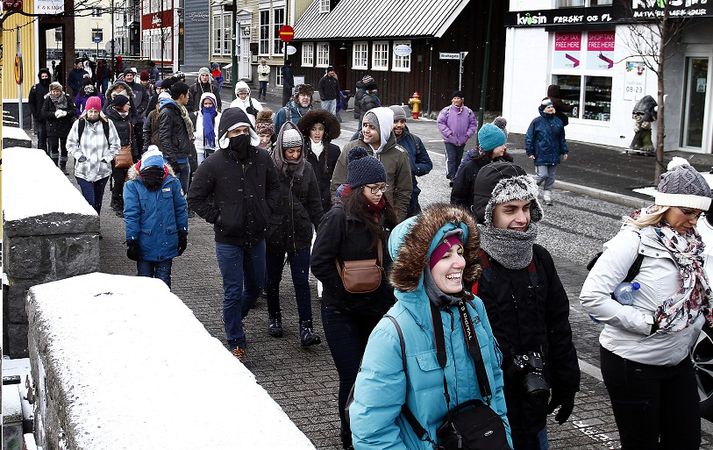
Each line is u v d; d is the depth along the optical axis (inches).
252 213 289.1
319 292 339.0
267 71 1802.4
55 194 280.1
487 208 168.9
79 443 102.0
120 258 446.9
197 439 98.5
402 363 130.1
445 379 130.3
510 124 1121.4
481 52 1391.5
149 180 313.0
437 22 1346.0
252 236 291.1
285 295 384.5
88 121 489.4
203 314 349.7
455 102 689.6
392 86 1494.8
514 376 166.9
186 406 109.1
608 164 839.1
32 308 167.0
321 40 1699.1
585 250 503.2
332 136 364.5
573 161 860.0
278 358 299.3
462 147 694.5
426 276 132.0
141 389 115.0
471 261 133.6
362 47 1594.5
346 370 221.0
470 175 315.6
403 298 131.9
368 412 129.9
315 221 315.6
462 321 133.0
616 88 953.5
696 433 188.4
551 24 1023.6
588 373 292.2
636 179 752.3
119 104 549.3
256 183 290.7
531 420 168.2
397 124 378.6
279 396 263.3
